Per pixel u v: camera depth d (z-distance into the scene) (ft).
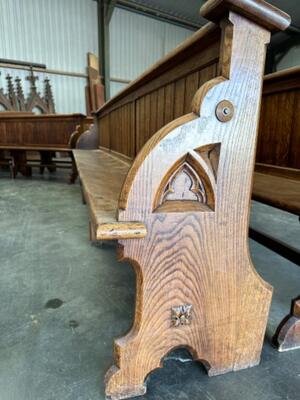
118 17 22.16
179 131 2.38
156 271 2.64
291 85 4.94
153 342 2.84
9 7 18.54
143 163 2.35
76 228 7.95
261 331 3.26
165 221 2.53
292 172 5.07
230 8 2.24
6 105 19.49
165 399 2.90
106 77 22.44
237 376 3.22
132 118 5.81
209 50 2.92
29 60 19.88
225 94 2.43
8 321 4.03
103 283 5.12
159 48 24.73
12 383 3.06
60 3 19.95
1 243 6.82
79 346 3.61
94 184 4.08
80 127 13.16
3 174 17.03
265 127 5.75
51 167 16.07
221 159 2.56
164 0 21.20
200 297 2.87
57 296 4.68
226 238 2.80
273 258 6.37
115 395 2.87
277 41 27.14
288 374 3.28
